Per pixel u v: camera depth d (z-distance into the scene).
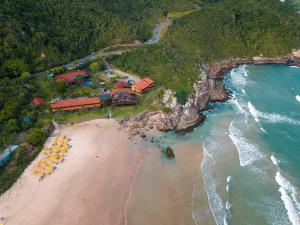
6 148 83.88
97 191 74.75
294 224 66.56
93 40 139.88
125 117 102.19
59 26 132.50
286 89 126.31
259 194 74.81
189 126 100.69
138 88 110.50
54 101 105.44
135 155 87.38
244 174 81.06
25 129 93.38
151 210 70.50
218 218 68.25
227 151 89.56
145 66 124.81
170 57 127.62
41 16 130.12
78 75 116.69
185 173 81.44
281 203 72.19
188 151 89.75
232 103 114.94
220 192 75.44
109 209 70.31
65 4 141.38
